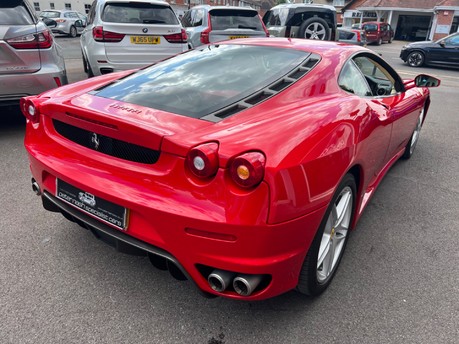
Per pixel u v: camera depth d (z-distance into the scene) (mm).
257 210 1522
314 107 1991
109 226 1860
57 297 2082
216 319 1983
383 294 2199
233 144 1573
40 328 1879
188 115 1856
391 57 17469
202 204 1580
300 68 2328
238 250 1574
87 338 1837
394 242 2738
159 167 1703
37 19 4488
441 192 3596
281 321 1982
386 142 2781
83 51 7801
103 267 2340
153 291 2160
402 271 2414
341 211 2131
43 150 2164
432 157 4559
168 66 2578
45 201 2266
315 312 2049
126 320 1955
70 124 2020
